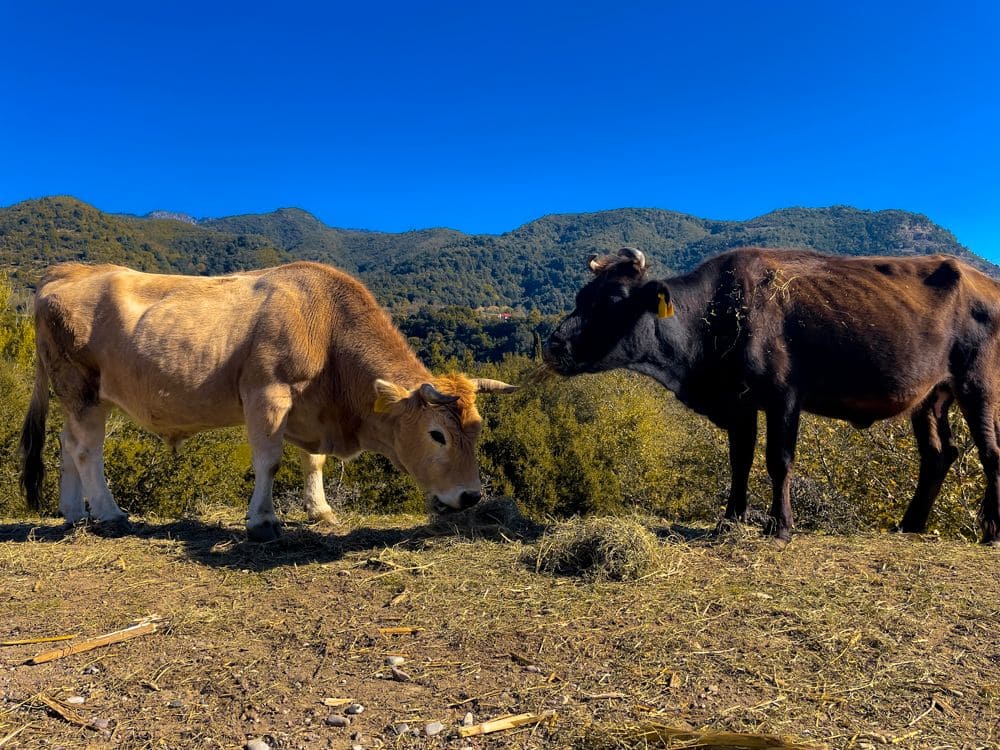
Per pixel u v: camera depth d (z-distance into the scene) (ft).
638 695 9.18
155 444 37.01
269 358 16.93
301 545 16.84
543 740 8.14
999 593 12.96
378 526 19.80
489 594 13.21
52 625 11.96
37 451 19.39
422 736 8.27
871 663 10.11
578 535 14.83
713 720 8.54
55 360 18.34
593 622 11.71
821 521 21.40
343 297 17.79
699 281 17.76
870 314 16.66
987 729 8.36
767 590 13.15
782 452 16.92
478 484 16.40
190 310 17.49
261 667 10.25
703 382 18.19
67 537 17.61
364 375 17.40
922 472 19.47
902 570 14.39
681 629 11.31
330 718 8.67
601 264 18.13
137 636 11.48
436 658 10.50
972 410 17.80
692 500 46.50
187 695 9.42
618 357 17.72
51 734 8.44
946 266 17.90
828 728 8.36
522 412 65.10
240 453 41.68
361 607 12.72
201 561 15.69
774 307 16.85
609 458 63.26
